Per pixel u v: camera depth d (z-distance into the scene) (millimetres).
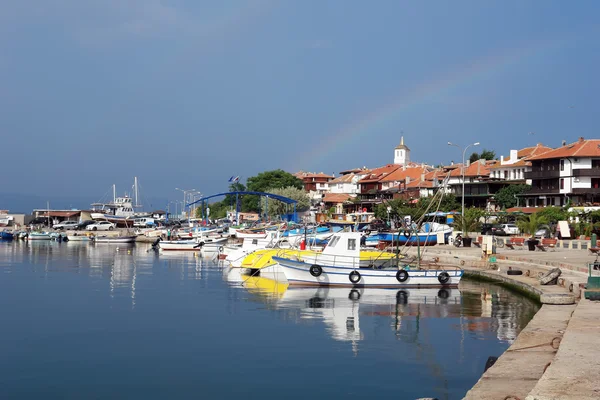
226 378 21047
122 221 169750
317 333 27922
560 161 103625
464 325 29438
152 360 23500
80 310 35219
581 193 99188
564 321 23531
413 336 26984
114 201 197125
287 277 44406
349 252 44875
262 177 183250
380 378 20719
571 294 29109
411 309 34188
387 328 28859
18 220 179125
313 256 45594
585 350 16844
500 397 14375
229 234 100375
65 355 24422
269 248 62219
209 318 32125
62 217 177375
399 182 147000
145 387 20234
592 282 27984
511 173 121812
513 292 40250
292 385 20078
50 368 22562
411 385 19875
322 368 21969
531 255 51812
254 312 33781
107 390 20016
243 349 25016
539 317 24531
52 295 41875
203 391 19688
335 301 37500
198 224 141000
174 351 24828
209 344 25984
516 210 104938
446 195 113938
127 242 123688
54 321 31641
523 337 20875
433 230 73688
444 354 23719
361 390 19516
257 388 19891
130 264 69250
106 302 38344
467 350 24359
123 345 26000
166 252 93000
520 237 68688
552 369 14797
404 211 101125
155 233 134250
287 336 27344
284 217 135125
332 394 19125
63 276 55219
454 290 41969
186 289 44625
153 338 27297
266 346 25469
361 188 161375
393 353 23984
